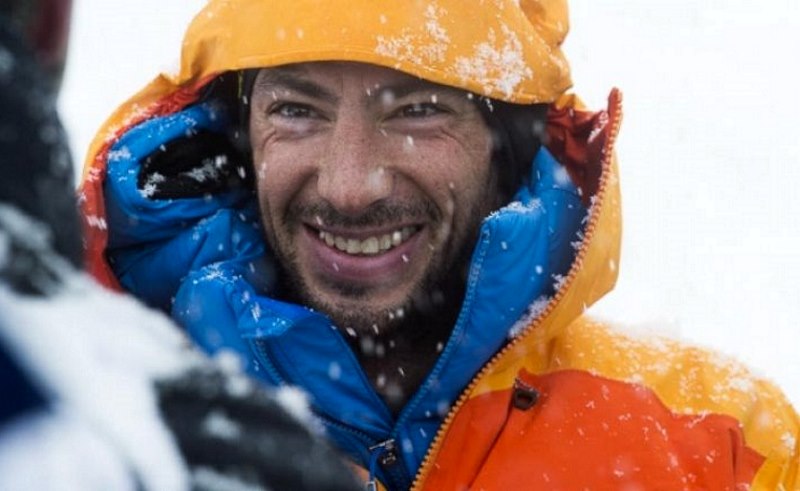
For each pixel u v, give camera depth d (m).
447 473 3.04
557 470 3.04
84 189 3.14
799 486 3.23
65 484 0.93
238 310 3.01
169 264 3.20
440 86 3.01
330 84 2.97
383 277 3.04
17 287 0.97
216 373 1.06
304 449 1.07
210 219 3.18
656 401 3.17
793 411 3.30
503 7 3.08
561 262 3.10
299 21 2.96
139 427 0.97
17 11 1.01
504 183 3.18
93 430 0.96
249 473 1.02
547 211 3.06
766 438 3.22
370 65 2.96
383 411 3.06
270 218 3.09
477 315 3.00
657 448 3.09
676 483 3.06
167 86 3.32
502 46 3.05
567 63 3.28
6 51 0.99
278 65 2.99
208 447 1.01
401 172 3.01
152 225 3.18
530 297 3.05
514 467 3.04
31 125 0.99
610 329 3.32
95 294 1.04
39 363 0.96
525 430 3.09
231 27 3.10
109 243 3.23
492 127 3.12
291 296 3.14
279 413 1.08
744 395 3.23
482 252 2.96
